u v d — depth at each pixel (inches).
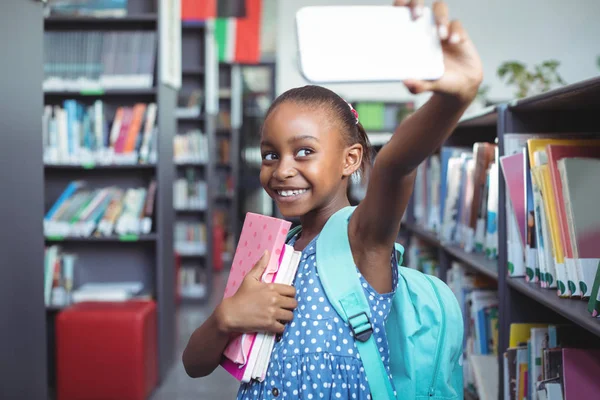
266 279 37.4
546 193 56.3
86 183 142.9
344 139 38.0
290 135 36.3
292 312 36.9
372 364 35.0
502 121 67.6
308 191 36.8
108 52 136.6
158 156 134.2
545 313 67.0
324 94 38.2
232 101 307.1
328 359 35.1
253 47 286.5
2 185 65.9
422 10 24.5
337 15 24.4
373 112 311.1
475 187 87.6
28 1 71.5
